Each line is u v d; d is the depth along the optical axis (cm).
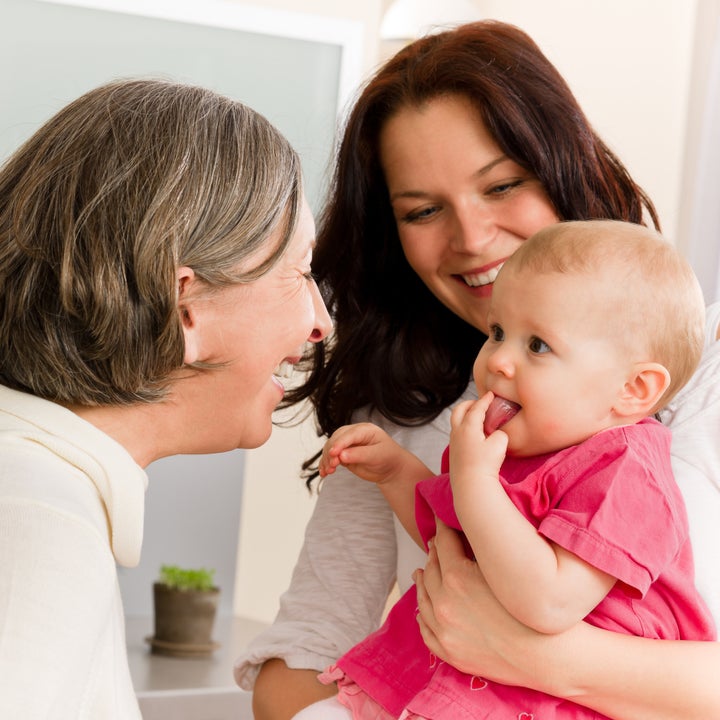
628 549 108
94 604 88
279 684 143
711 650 112
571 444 119
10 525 87
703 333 121
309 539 157
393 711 126
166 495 347
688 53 333
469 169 139
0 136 297
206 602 301
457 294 148
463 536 126
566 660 110
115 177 100
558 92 141
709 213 322
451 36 146
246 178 104
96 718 95
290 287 110
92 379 102
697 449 126
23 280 101
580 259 119
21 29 298
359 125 149
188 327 105
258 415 114
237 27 315
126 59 308
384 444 140
